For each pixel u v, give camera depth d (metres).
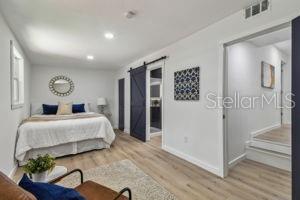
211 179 2.48
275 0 1.91
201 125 2.88
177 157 3.38
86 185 1.54
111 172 2.73
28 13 2.25
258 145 3.26
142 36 3.12
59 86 5.86
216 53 2.60
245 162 3.09
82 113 5.06
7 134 2.44
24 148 3.02
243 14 2.21
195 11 2.25
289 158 2.72
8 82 2.51
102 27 2.72
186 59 3.18
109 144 4.05
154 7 2.14
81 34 3.00
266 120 4.06
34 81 5.50
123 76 6.02
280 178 2.49
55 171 2.05
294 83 1.71
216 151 2.62
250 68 3.46
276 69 4.56
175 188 2.25
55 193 0.94
